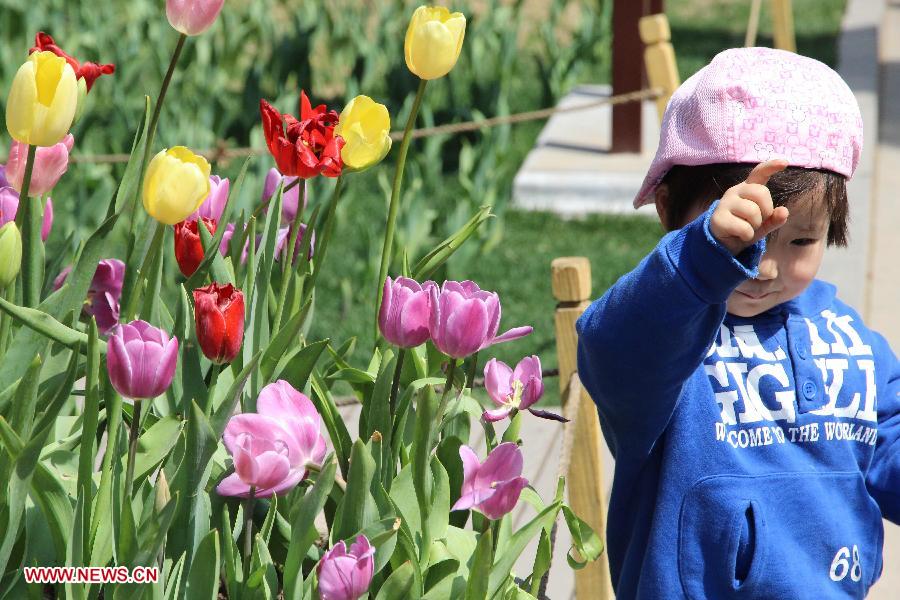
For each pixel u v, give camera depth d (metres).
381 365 1.87
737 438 1.91
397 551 1.65
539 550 1.73
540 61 9.24
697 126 1.84
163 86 1.79
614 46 8.24
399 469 1.89
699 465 1.89
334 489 1.84
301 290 1.98
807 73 1.83
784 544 1.89
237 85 10.30
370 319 5.74
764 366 1.95
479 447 4.35
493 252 7.01
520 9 9.88
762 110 1.79
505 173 8.32
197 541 1.56
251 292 1.85
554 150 8.51
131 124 6.86
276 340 1.78
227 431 1.47
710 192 1.85
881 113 9.41
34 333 1.65
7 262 1.53
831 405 1.96
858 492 1.98
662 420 1.79
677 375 1.67
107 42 8.46
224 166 7.37
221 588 1.85
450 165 8.46
